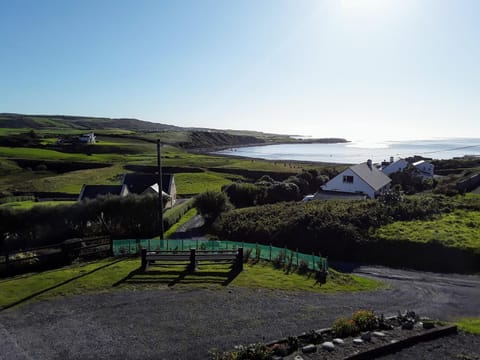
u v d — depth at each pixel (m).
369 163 58.78
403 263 24.00
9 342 10.92
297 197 52.47
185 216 41.78
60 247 19.89
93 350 10.48
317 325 12.46
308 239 28.44
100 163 93.94
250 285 16.59
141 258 19.73
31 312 13.09
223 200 38.28
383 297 16.95
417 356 9.91
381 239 26.36
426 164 75.25
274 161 112.81
